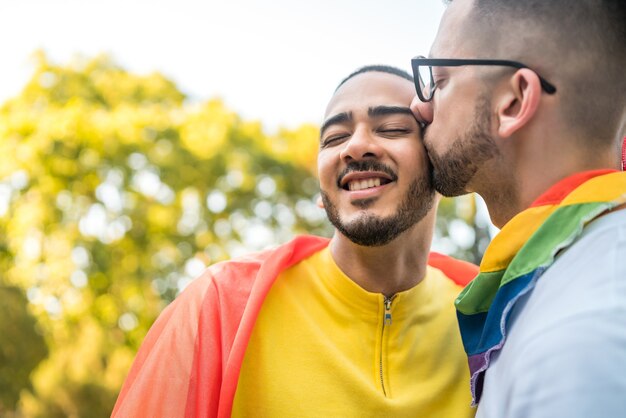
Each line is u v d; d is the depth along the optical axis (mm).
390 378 1771
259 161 14625
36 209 13102
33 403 16109
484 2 1454
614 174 1288
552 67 1353
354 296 1832
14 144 13281
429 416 1728
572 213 1271
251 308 1673
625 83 1364
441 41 1533
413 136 1750
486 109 1416
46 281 13141
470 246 10539
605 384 1002
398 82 1795
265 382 1699
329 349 1739
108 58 14617
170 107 14531
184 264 14156
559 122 1354
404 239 1798
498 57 1406
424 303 1907
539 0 1383
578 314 1083
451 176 1513
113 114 13609
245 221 14680
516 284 1280
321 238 2039
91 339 14664
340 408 1666
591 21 1349
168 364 1627
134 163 13648
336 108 1800
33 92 13867
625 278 1108
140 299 13711
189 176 14039
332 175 1772
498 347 1276
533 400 1057
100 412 16266
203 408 1595
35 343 12398
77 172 13328
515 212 1466
